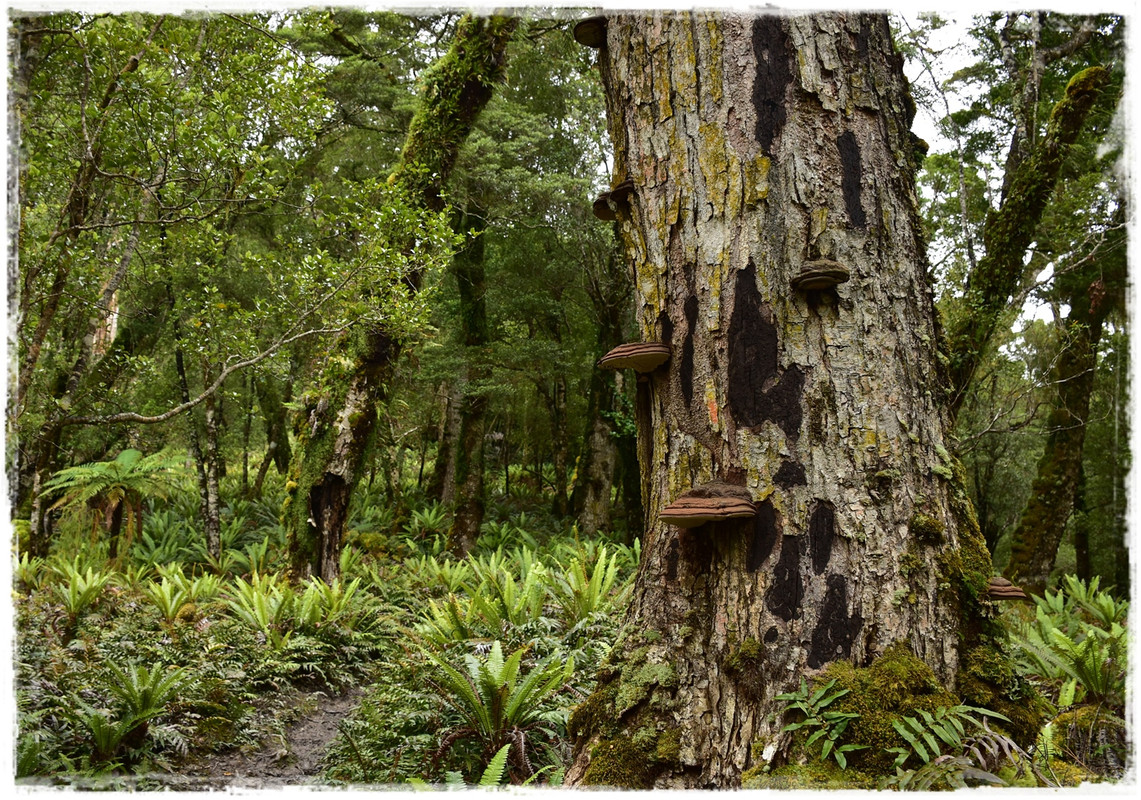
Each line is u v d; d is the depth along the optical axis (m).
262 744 4.45
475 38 8.93
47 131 4.68
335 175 13.12
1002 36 10.12
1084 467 14.30
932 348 2.46
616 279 13.48
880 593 2.15
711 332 2.39
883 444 2.25
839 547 2.18
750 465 2.27
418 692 4.09
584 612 5.95
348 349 8.35
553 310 14.97
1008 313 9.56
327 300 5.83
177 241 5.78
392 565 10.85
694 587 2.37
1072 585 8.72
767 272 2.34
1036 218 8.55
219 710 4.57
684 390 2.44
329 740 4.72
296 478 8.20
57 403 5.07
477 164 12.00
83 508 9.87
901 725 1.96
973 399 10.85
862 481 2.22
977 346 8.48
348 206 5.99
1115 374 10.65
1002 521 15.59
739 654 2.18
